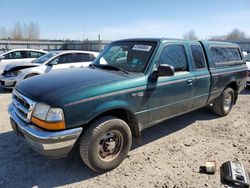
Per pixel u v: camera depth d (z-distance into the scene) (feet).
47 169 10.71
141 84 10.96
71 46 103.04
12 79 25.68
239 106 22.24
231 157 12.23
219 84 16.60
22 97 9.82
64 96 8.87
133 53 12.57
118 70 11.91
